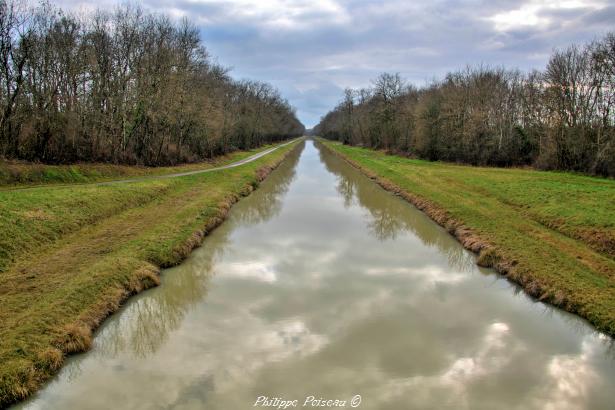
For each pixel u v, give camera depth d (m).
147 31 43.84
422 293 16.92
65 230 20.91
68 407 9.84
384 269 19.75
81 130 37.34
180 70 45.69
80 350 12.09
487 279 18.42
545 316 14.88
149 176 38.94
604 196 27.62
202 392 10.52
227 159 64.62
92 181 33.03
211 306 15.59
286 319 14.60
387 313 15.11
